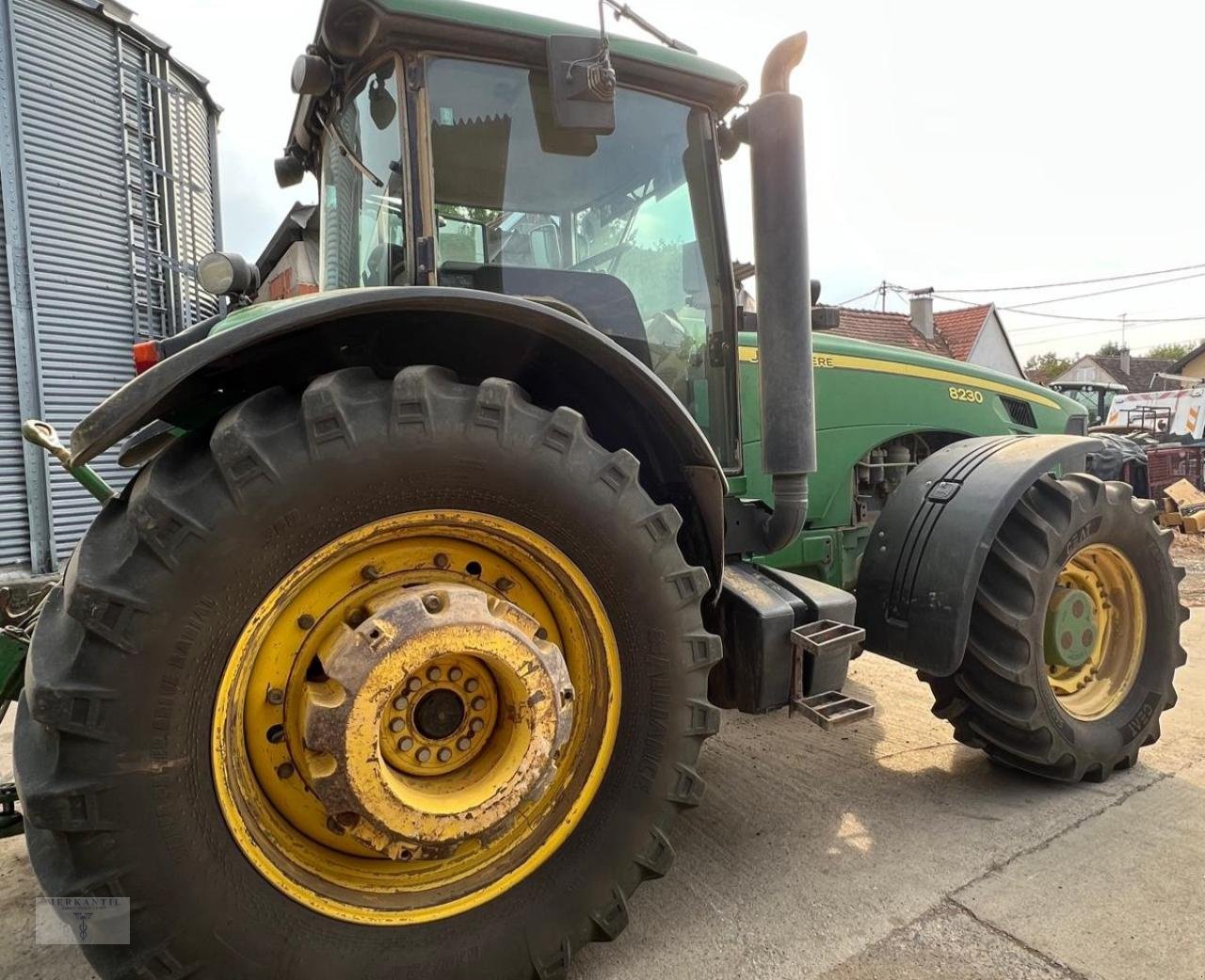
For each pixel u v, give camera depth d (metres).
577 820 1.70
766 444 2.10
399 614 1.47
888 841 2.28
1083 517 2.48
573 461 1.61
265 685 1.50
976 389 3.51
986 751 2.63
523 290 2.14
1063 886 2.01
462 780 1.59
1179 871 2.07
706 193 2.41
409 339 1.72
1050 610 2.52
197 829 1.36
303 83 2.13
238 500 1.36
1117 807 2.44
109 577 1.30
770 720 3.27
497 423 1.55
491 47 1.98
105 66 6.81
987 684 2.44
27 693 1.30
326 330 1.63
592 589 1.67
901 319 18.03
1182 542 8.55
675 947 1.82
